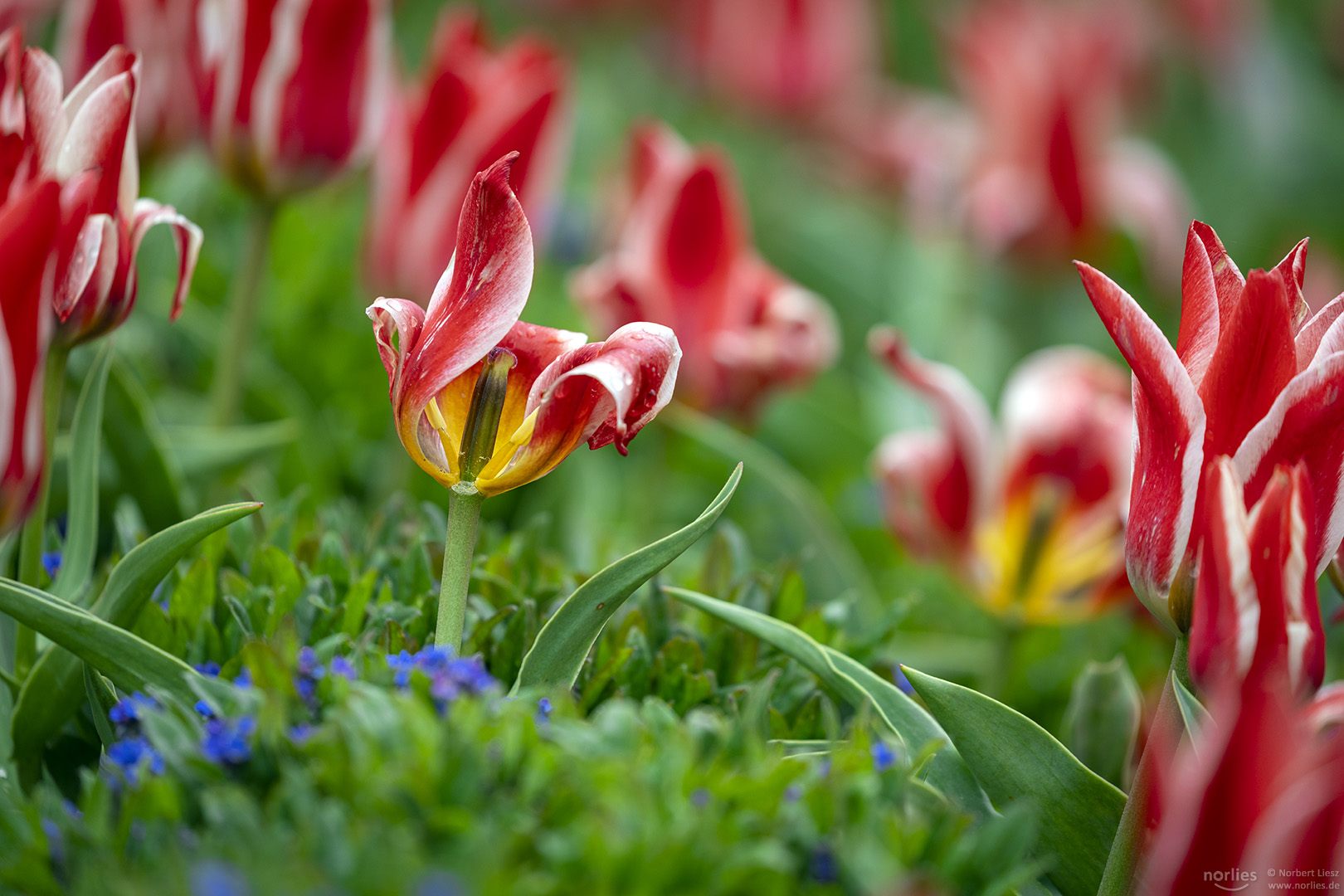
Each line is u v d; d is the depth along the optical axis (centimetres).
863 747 78
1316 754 73
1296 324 79
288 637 78
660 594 87
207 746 75
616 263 114
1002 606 107
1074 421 106
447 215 109
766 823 75
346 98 102
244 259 105
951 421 104
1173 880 74
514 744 75
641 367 77
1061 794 80
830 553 112
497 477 79
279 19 100
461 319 77
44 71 82
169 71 103
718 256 108
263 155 102
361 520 102
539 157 109
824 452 165
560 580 91
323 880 72
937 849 76
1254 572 76
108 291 83
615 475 151
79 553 87
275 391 116
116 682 79
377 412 129
